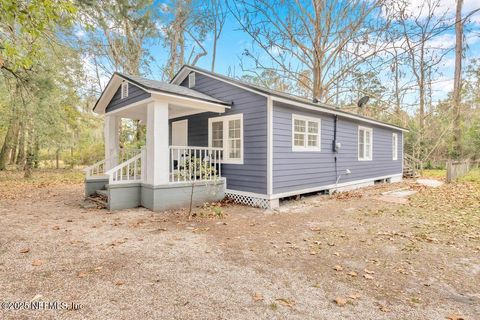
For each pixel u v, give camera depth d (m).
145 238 4.40
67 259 3.45
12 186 11.00
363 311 2.36
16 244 3.99
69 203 7.52
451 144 19.19
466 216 5.76
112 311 2.30
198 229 4.98
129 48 15.61
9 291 2.61
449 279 2.99
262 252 3.82
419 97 20.03
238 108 7.61
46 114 11.12
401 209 6.61
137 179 7.02
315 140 8.63
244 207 7.06
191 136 9.23
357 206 7.14
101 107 8.83
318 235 4.66
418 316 2.29
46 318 2.18
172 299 2.52
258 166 7.09
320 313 2.32
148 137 6.63
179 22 16.88
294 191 7.62
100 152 22.44
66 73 12.68
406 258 3.60
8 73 9.16
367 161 11.55
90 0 8.19
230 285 2.82
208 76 8.65
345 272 3.17
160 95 6.29
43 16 4.09
